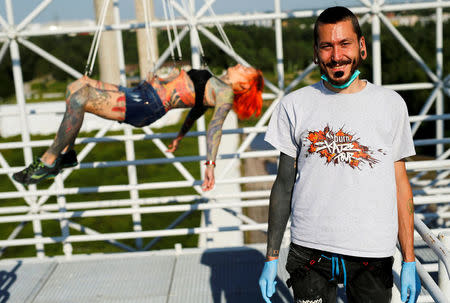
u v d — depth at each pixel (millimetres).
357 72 1745
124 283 3654
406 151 1781
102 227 9586
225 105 2955
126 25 4254
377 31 4293
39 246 4336
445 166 3307
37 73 33688
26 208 4332
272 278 1931
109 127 4371
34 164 2730
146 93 2848
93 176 14844
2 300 3445
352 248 1756
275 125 1916
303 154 1828
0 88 27156
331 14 1703
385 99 1753
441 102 4945
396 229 1796
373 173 1737
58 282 3711
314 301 1887
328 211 1775
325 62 1723
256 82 3148
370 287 1809
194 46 4227
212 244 4812
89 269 3900
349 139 1744
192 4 4203
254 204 4055
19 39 4199
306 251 1874
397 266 2279
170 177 13930
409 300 1818
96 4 5875
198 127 4402
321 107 1790
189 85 2920
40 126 19984
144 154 17516
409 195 1842
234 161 4637
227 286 3535
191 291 3494
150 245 4723
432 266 2564
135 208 4062
